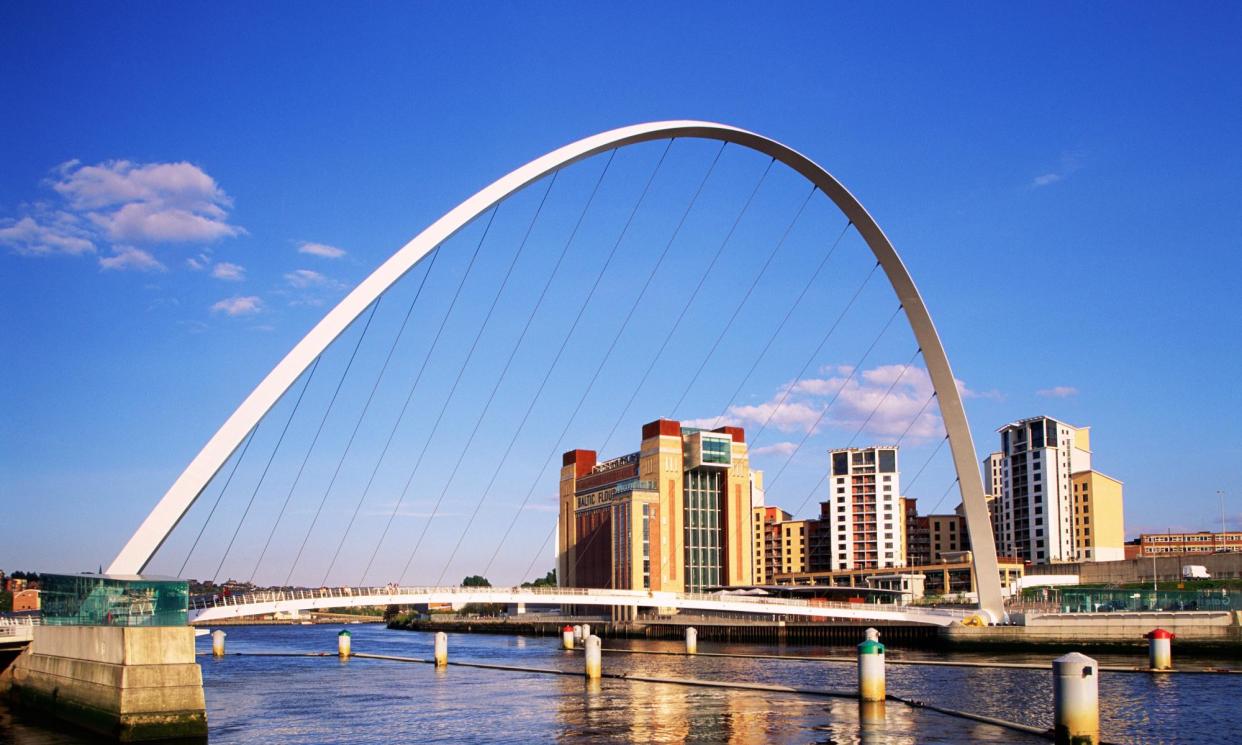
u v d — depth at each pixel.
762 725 37.62
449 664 76.88
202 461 49.38
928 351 79.56
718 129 65.62
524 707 45.28
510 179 56.69
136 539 48.16
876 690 41.34
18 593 133.75
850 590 152.50
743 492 193.50
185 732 35.31
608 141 60.56
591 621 161.75
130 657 34.84
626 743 34.75
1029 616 81.19
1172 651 71.00
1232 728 35.44
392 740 36.41
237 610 78.44
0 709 45.06
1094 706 27.02
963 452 82.75
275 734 38.06
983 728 35.81
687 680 56.00
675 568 184.00
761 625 119.44
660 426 188.25
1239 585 117.44
